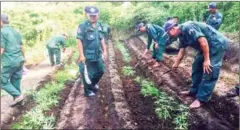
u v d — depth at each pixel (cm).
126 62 1092
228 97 645
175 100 643
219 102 627
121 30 1956
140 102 643
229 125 534
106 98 661
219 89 697
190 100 643
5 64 614
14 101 634
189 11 1391
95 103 629
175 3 1523
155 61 976
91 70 654
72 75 885
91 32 625
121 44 1561
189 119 558
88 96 670
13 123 566
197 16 1340
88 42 627
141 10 1817
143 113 587
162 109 584
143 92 681
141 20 1783
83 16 2045
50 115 586
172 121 554
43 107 607
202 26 586
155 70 898
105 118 561
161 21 1526
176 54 1119
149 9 1691
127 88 757
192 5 1359
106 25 1664
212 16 896
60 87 738
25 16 1738
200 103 606
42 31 1670
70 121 553
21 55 637
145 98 662
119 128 517
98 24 643
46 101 643
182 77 809
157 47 930
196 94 660
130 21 1905
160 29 929
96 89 705
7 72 620
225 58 890
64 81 812
